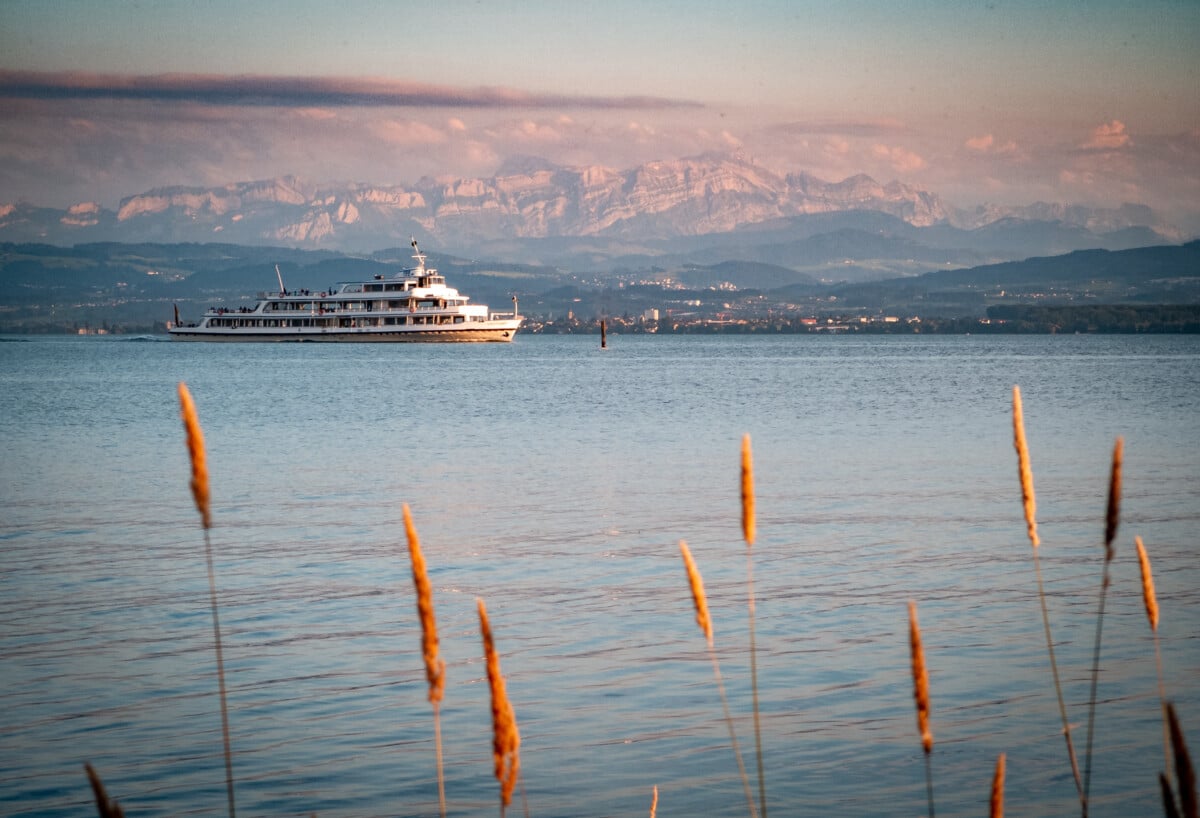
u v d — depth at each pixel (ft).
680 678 116.06
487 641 37.14
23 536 199.93
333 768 94.73
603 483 265.13
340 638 132.77
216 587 159.02
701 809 86.43
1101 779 90.33
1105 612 138.51
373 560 177.58
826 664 119.75
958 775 91.61
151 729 103.40
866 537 191.52
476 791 90.27
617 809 86.84
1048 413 470.80
